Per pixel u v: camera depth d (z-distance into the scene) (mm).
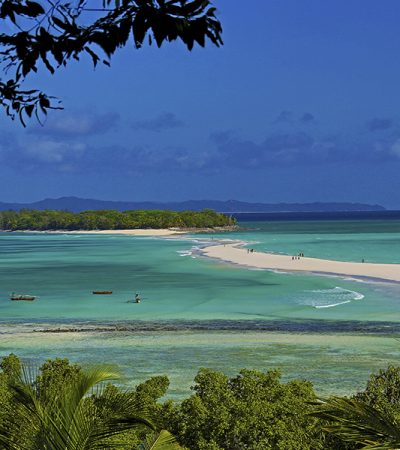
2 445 8898
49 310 85750
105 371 9992
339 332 68562
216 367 53188
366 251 189000
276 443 22922
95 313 82875
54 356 58219
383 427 9266
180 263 153500
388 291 98562
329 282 110688
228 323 74688
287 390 25312
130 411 9664
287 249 199875
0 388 20219
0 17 4656
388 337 65250
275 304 87938
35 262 167750
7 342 64562
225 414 23391
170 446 10664
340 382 48281
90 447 8898
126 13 4555
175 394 45125
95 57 4707
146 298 95500
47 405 9391
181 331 69938
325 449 21312
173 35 4477
